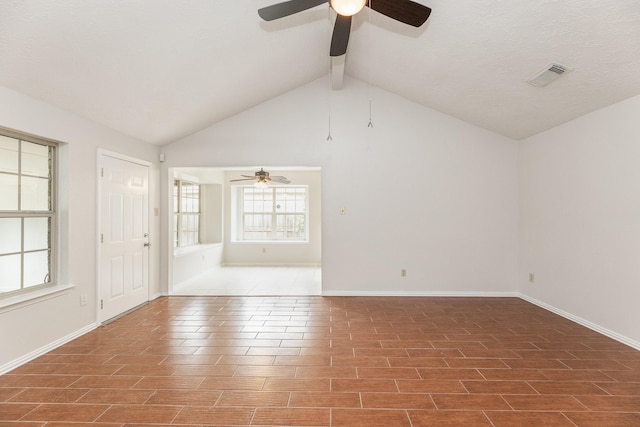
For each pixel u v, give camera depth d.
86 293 3.57
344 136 5.08
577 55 2.83
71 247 3.36
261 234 8.49
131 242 4.41
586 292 3.74
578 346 3.20
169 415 2.14
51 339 3.13
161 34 2.79
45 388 2.45
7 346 2.71
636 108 3.11
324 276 5.12
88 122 3.60
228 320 3.97
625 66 2.77
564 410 2.19
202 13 2.75
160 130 4.55
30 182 3.09
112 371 2.71
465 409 2.20
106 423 2.05
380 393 2.39
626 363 2.84
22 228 3.01
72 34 2.44
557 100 3.58
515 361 2.89
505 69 3.38
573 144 3.92
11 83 2.66
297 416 2.13
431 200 5.08
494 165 5.05
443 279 5.10
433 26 3.18
